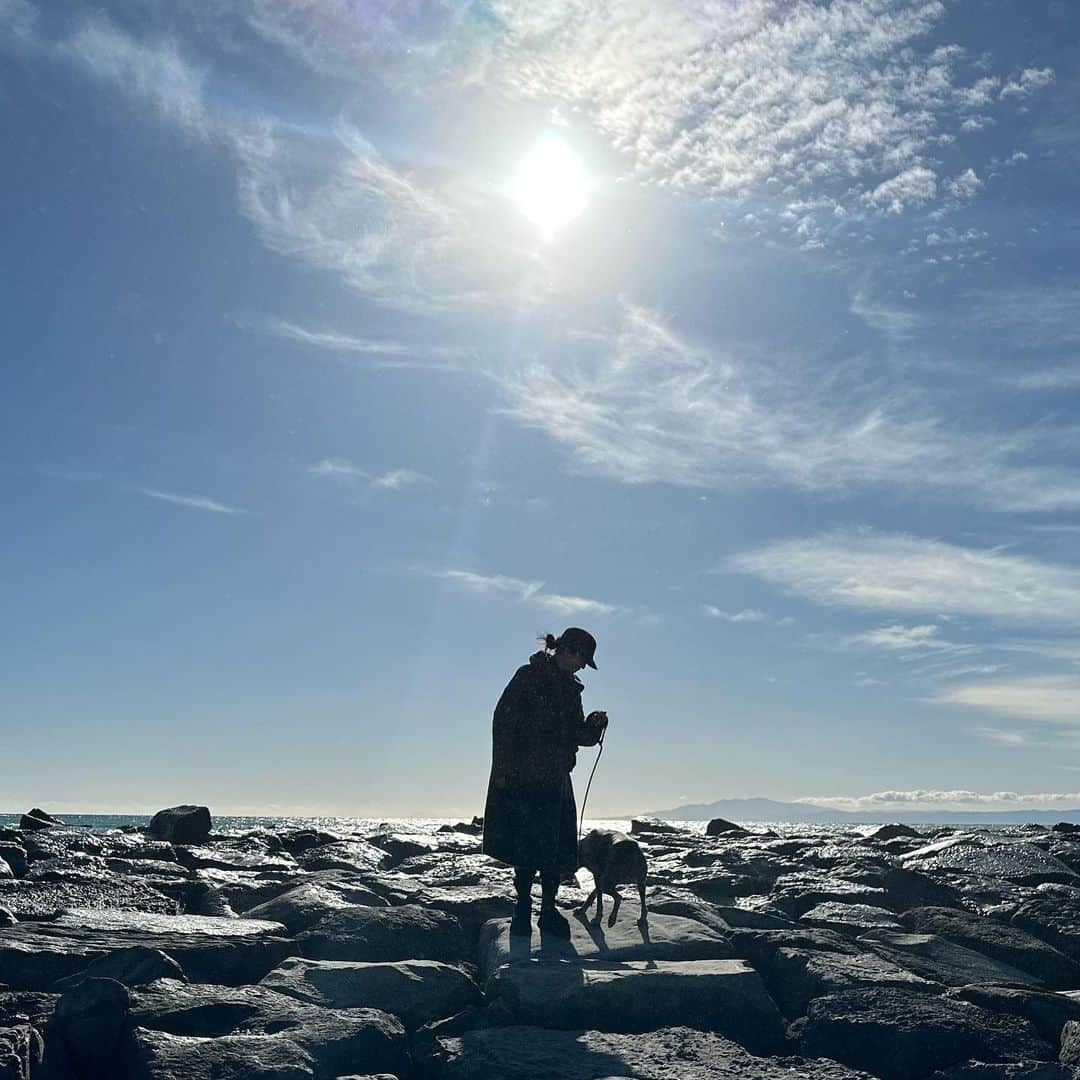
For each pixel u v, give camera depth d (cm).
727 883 1161
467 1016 690
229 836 1814
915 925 988
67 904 928
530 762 828
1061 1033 704
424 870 1311
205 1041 578
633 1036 651
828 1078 604
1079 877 1235
